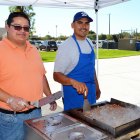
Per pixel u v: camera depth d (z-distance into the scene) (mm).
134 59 18594
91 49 3070
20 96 2275
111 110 2115
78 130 1739
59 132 1704
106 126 1708
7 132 2334
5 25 2342
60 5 5094
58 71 2863
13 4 4902
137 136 1772
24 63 2311
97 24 6035
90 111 2100
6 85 2264
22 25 2230
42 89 2523
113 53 25922
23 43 2336
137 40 33719
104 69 12852
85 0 4922
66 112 2123
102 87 8086
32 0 4801
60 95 2098
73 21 2990
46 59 18469
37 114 2436
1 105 2301
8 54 2260
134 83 8742
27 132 1900
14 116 2291
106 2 4953
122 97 6691
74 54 2885
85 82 3010
